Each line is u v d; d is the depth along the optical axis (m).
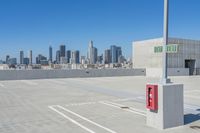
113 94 16.17
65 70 33.28
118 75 37.12
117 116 9.61
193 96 15.24
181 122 8.12
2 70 29.44
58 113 10.25
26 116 9.74
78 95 15.73
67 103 12.69
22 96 15.36
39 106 11.88
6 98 14.53
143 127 8.02
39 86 21.72
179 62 39.97
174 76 37.53
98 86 21.58
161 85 7.73
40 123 8.66
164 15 8.15
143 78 32.47
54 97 14.88
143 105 11.98
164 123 7.77
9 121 8.96
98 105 12.05
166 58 8.07
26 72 30.81
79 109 11.06
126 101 13.25
